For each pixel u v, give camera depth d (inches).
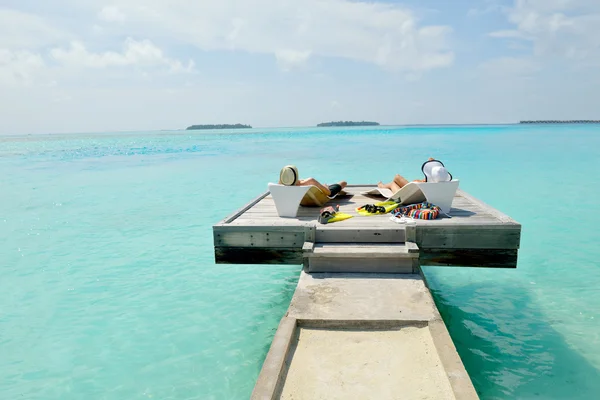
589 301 257.6
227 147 1859.0
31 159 1395.2
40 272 324.8
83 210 542.6
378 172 864.9
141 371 197.5
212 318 247.9
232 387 184.7
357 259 214.4
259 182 758.5
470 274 305.3
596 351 203.6
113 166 1091.3
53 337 229.1
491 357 199.6
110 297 277.9
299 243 232.8
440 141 1968.5
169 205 567.2
